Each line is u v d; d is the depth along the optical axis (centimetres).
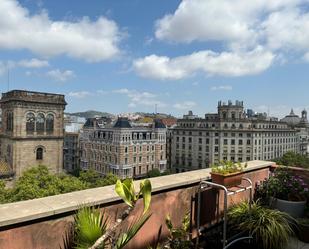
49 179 2984
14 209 279
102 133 7725
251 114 10888
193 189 445
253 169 591
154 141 7962
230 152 8531
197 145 8994
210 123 8762
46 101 4638
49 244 283
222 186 421
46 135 4681
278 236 429
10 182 4300
